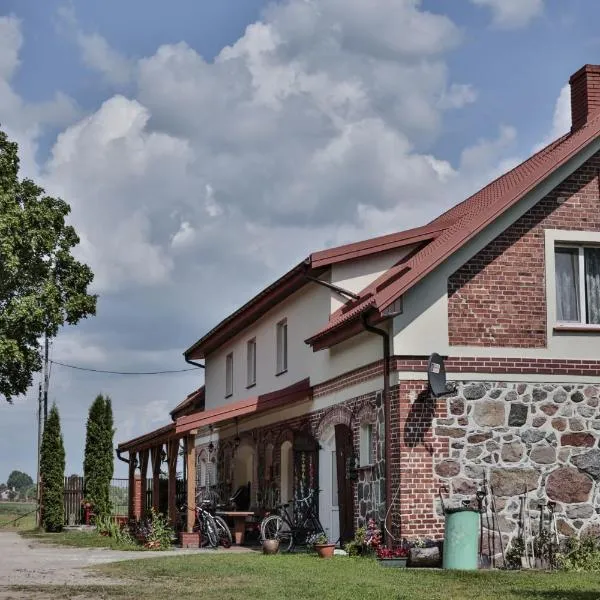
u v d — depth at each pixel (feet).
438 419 54.80
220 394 102.78
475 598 39.27
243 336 93.04
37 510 117.50
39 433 120.88
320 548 56.54
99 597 40.01
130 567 52.85
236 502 86.48
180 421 70.64
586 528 55.62
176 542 75.66
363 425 60.49
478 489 54.65
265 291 77.05
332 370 66.13
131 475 107.55
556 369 56.80
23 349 106.42
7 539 89.40
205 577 47.19
